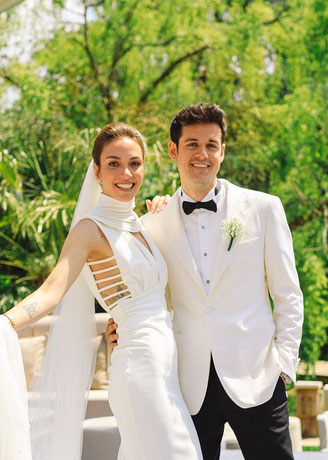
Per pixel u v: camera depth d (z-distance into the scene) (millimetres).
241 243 2922
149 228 3076
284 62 12688
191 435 2736
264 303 2953
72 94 11977
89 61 12789
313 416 6680
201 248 2980
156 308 2816
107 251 2783
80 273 2982
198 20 12727
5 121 10500
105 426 3719
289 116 11477
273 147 11641
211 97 12352
